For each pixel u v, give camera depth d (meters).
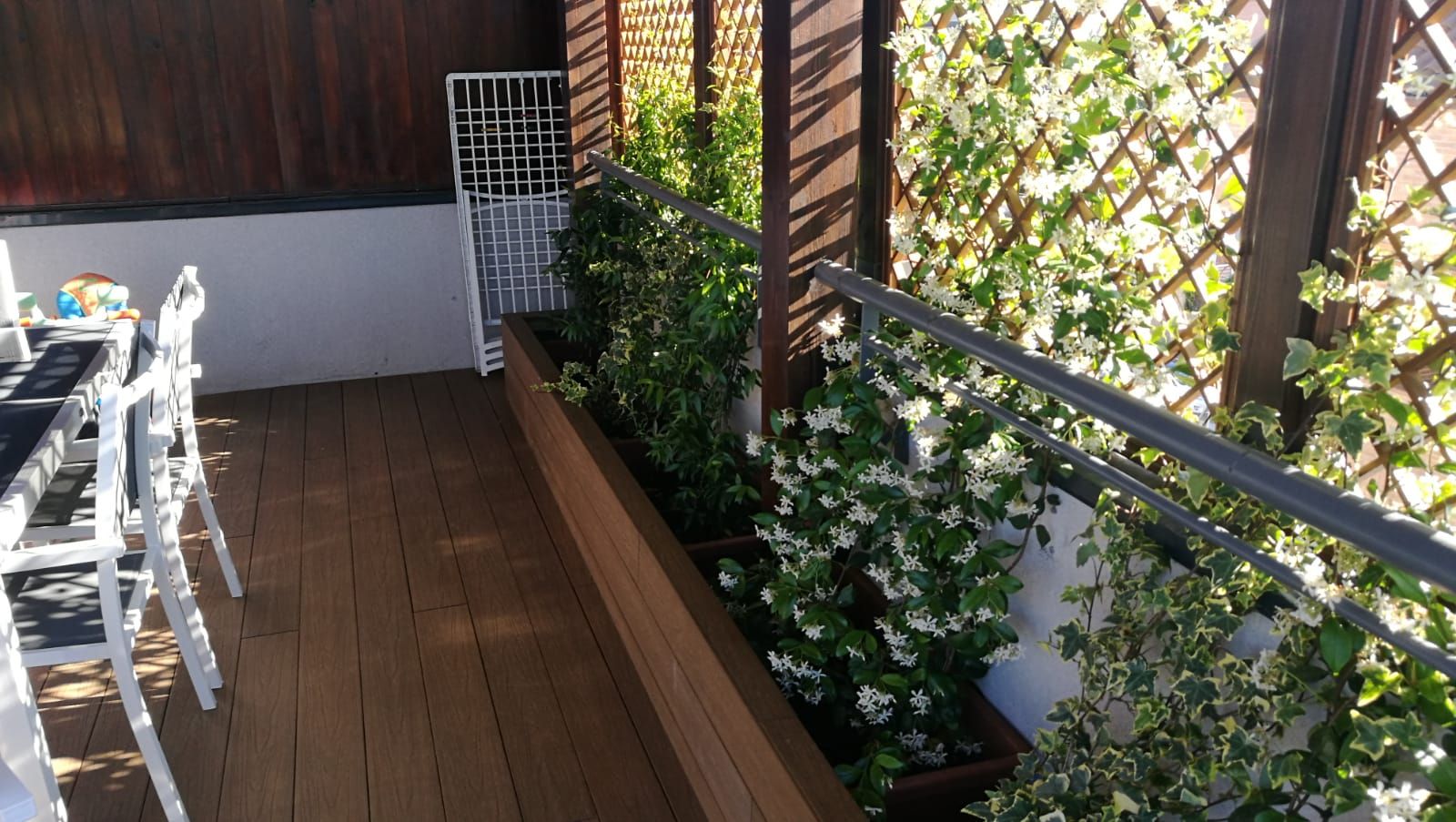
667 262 3.60
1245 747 1.26
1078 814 1.50
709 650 2.08
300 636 2.96
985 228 1.95
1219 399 1.46
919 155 2.08
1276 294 1.31
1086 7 1.51
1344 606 1.11
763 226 2.52
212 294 5.01
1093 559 1.80
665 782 2.35
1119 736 1.73
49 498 2.64
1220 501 1.34
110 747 2.49
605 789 2.33
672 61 3.88
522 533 3.57
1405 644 1.05
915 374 2.03
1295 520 1.26
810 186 2.36
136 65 4.66
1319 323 1.26
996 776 1.84
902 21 2.17
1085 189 1.64
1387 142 1.18
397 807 2.28
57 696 2.69
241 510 3.79
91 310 4.09
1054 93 1.54
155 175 4.81
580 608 3.08
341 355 5.30
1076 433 1.70
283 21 4.79
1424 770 1.06
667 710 2.46
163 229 4.86
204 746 2.48
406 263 5.26
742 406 3.40
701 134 3.50
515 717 2.58
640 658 2.69
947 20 1.93
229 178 4.91
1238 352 1.39
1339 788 1.15
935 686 1.97
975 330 1.71
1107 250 1.57
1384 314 1.17
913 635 2.03
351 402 4.96
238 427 4.64
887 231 2.31
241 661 2.83
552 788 2.33
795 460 2.36
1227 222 1.41
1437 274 1.10
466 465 4.18
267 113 4.88
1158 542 1.58
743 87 3.10
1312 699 1.31
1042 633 1.99
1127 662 1.46
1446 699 1.12
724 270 3.05
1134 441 1.70
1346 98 1.20
